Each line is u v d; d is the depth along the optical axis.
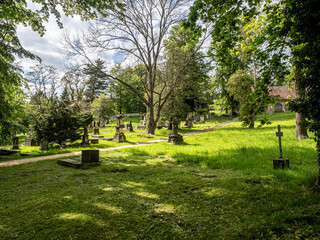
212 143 14.44
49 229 3.75
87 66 21.44
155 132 29.42
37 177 7.56
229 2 4.16
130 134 28.17
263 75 5.00
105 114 49.69
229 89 26.52
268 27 4.91
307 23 4.26
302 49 4.52
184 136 21.80
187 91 29.98
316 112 4.43
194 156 9.84
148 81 27.03
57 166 9.60
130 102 73.69
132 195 5.34
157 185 5.98
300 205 4.19
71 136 18.55
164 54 26.34
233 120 44.44
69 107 19.02
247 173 6.47
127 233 3.60
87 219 4.05
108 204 4.77
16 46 11.09
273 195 4.66
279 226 3.52
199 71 32.44
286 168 6.70
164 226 3.80
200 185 5.67
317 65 4.12
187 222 3.92
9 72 11.81
